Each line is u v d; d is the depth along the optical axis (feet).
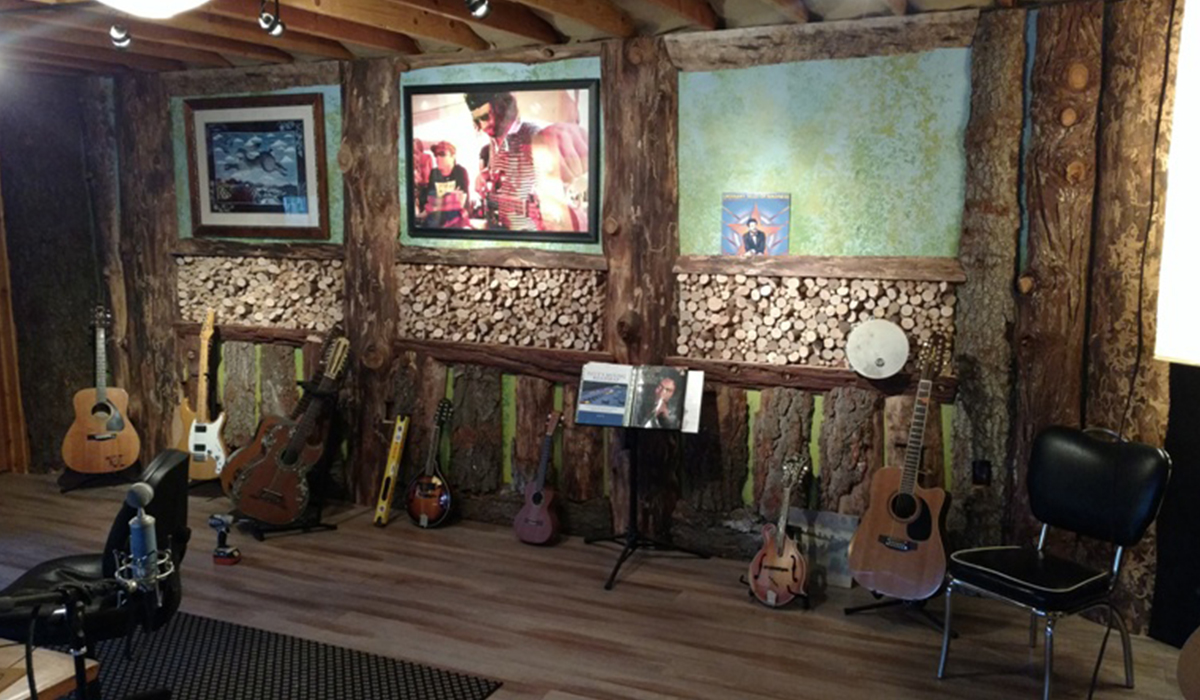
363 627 11.37
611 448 14.49
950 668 10.39
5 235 17.20
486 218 15.01
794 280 13.14
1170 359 7.73
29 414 17.88
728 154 13.30
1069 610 9.17
